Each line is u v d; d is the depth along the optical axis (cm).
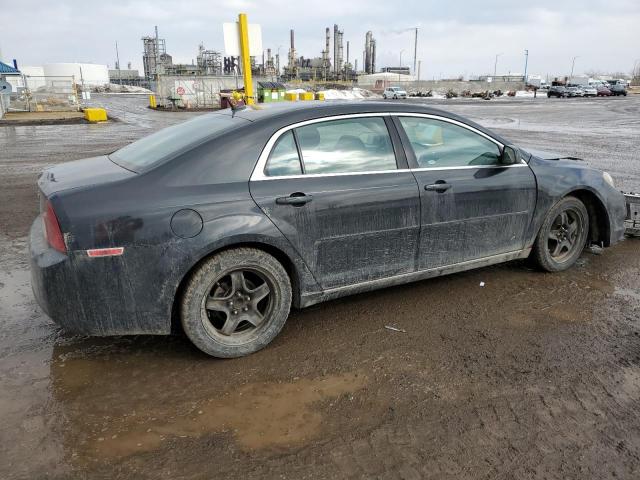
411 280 405
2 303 424
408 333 375
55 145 1534
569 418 280
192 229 311
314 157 356
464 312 408
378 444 261
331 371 327
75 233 296
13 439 262
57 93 3591
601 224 503
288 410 288
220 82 4153
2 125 2331
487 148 430
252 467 245
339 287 373
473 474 240
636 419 280
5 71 2692
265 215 331
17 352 347
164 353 348
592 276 484
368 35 11969
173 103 3925
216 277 325
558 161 482
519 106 4016
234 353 339
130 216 303
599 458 251
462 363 335
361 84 9575
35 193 848
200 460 249
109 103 4944
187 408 289
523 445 259
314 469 244
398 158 385
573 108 3694
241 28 1081
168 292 314
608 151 1343
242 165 332
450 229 407
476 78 13438
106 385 311
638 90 8888
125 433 268
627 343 361
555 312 409
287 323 392
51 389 306
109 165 361
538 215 453
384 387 309
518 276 482
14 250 560
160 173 318
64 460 248
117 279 305
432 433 269
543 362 336
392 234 380
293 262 347
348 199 358
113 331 315
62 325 308
